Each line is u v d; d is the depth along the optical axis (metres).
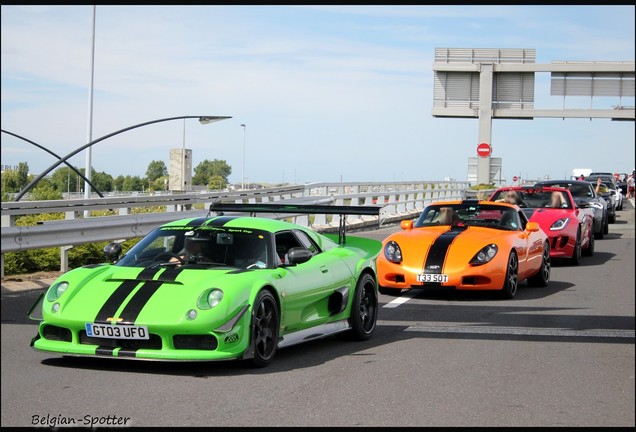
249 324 7.11
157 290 7.11
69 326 7.04
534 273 13.66
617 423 5.92
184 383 6.74
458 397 6.54
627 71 47.16
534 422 5.91
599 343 8.98
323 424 5.68
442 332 9.58
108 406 6.00
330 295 8.48
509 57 48.28
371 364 7.70
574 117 48.09
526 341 9.05
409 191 32.84
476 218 13.62
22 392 6.38
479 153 47.62
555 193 18.50
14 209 12.53
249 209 9.22
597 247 21.64
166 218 15.52
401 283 12.38
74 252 14.87
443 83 49.06
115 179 83.12
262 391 6.54
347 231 24.80
